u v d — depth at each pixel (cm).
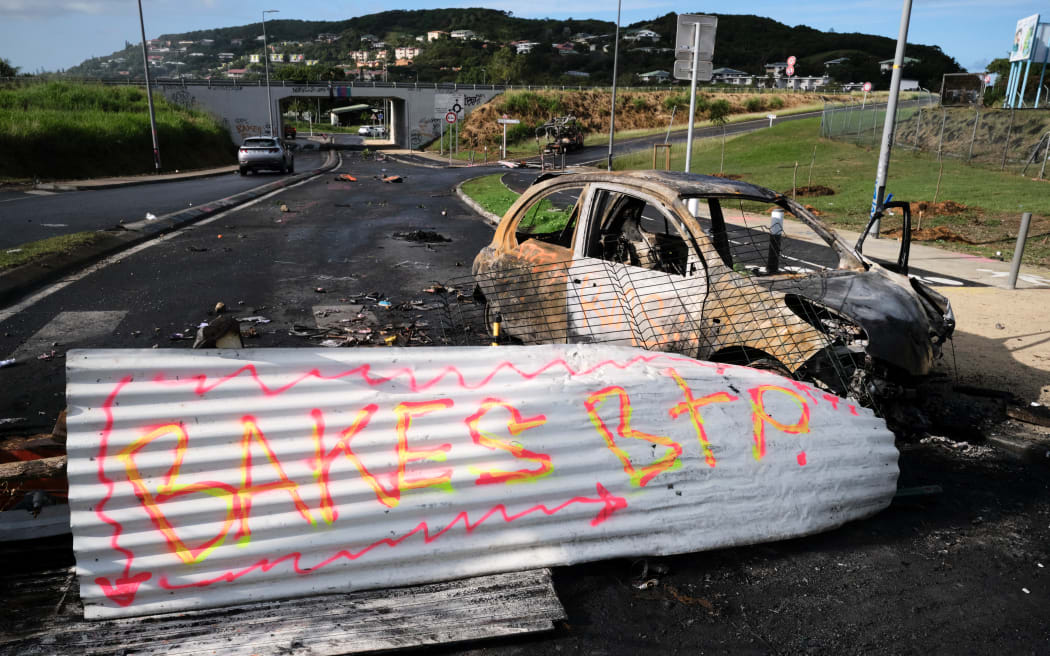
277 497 261
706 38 1332
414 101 6550
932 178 2459
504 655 250
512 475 286
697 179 486
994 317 782
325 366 273
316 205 1861
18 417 436
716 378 328
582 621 271
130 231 1211
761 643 264
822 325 400
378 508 271
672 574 305
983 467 428
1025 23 3856
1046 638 271
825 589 299
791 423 332
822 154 3472
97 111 3878
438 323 685
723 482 315
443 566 279
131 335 627
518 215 559
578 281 470
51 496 312
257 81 5972
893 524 356
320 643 239
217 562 257
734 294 395
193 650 233
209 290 825
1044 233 1475
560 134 5184
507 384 295
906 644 266
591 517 296
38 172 2727
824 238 491
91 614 249
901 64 1359
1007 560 327
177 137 3997
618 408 305
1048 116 2917
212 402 259
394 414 277
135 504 251
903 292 437
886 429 358
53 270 887
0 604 260
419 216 1672
